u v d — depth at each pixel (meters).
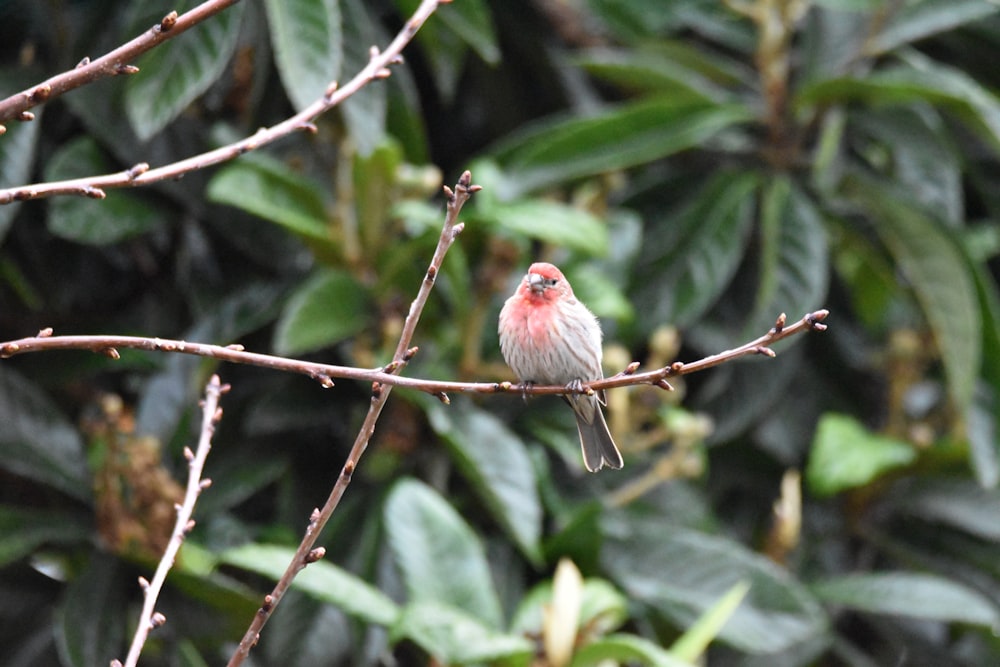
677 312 11.32
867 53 11.83
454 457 9.87
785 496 10.65
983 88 12.94
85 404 11.09
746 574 10.40
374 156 9.81
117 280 11.40
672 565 10.49
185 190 10.38
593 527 10.05
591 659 8.86
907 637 11.99
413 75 12.46
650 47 12.40
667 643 10.82
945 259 11.13
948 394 12.67
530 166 11.14
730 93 12.72
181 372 10.30
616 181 11.34
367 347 10.23
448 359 10.36
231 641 9.55
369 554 10.13
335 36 8.85
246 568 9.12
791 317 11.09
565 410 10.88
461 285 9.96
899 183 11.70
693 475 10.91
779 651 11.15
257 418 10.20
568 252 10.96
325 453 10.78
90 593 9.38
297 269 10.80
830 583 11.23
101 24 10.45
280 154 11.09
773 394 11.73
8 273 10.48
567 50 12.63
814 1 11.53
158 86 8.92
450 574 9.32
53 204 9.71
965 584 11.92
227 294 10.78
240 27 9.53
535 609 9.59
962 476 11.87
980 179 12.73
